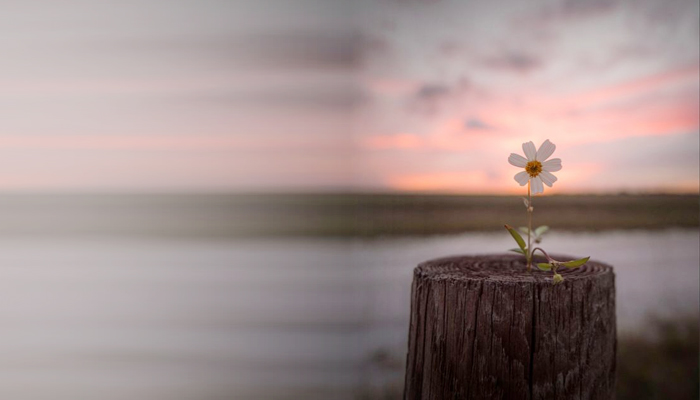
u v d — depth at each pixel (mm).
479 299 732
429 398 788
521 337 720
